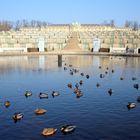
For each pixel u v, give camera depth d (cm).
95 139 2280
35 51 10731
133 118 2759
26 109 3053
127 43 11869
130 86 4200
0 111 2983
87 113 2911
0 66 6612
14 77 5016
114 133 2398
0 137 2328
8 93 3775
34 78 4894
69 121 2678
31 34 14262
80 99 3444
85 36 14400
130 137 2323
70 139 2281
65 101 3353
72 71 5531
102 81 4612
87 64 7081
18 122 2653
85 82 4509
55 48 11750
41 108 3061
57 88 4053
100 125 2572
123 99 3456
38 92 3819
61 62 7394
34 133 2403
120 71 5788
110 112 2945
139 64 7119
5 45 11381
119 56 9394
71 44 12219
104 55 9762
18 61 7775
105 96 3591
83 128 2503
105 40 12500
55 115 2850
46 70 5891
